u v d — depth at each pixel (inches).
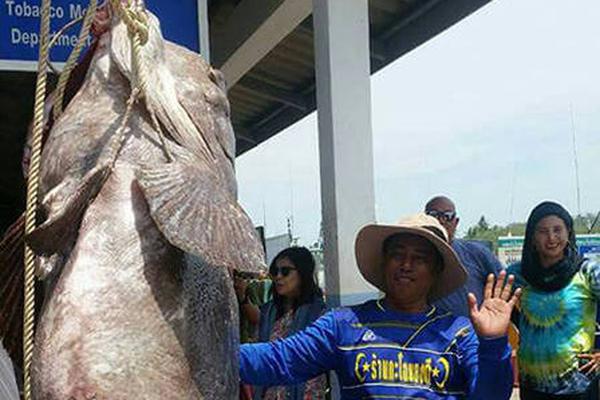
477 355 116.0
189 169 72.9
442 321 123.3
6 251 85.0
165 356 68.1
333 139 217.0
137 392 65.6
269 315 220.5
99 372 65.2
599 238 414.6
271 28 276.4
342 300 213.6
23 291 85.6
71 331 66.5
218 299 74.4
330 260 218.2
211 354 72.0
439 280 127.9
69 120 78.3
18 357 87.5
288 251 217.2
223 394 72.7
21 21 176.7
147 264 70.1
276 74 376.2
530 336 212.4
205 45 184.9
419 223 123.7
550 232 207.8
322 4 220.4
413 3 282.7
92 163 74.7
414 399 119.2
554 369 207.9
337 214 215.9
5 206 211.9
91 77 81.0
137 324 67.9
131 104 76.1
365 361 120.9
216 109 85.5
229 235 70.4
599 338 210.1
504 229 554.9
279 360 121.5
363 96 219.8
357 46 220.1
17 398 96.7
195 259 73.3
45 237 72.7
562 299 207.5
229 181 83.4
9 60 175.6
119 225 70.9
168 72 81.4
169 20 182.2
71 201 72.0
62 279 69.3
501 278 115.9
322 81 221.3
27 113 203.9
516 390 257.3
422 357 120.1
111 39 81.4
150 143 75.4
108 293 68.2
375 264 129.6
